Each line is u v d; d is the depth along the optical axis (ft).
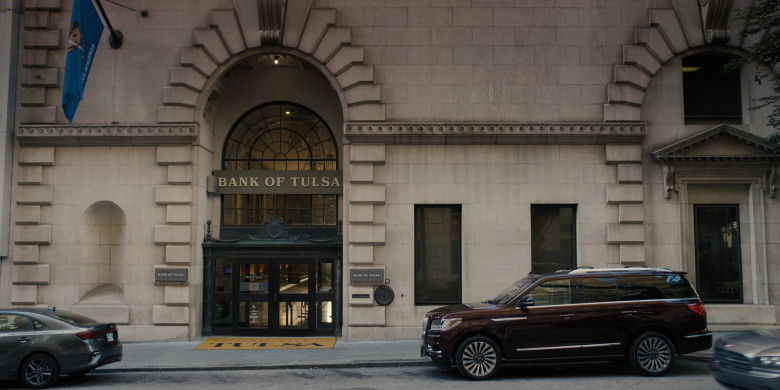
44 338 30.14
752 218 44.86
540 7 45.60
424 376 32.01
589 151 44.91
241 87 49.37
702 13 45.16
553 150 44.91
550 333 30.35
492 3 45.62
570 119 44.83
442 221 45.50
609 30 45.47
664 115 45.29
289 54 45.16
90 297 44.52
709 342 30.99
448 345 30.32
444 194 44.57
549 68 45.21
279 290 46.37
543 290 31.17
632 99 44.55
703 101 46.62
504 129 44.21
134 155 45.03
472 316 30.50
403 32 45.32
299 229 47.44
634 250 43.78
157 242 44.09
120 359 33.42
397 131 44.04
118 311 43.75
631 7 45.62
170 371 34.65
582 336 30.35
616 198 44.14
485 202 44.52
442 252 45.27
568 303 30.81
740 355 22.91
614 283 31.40
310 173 47.73
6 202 44.16
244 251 46.52
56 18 45.75
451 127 44.09
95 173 44.93
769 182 44.55
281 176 47.78
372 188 44.16
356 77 44.47
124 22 45.37
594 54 45.27
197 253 44.93
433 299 44.93
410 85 44.96
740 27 44.98
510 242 44.27
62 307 43.98
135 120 44.83
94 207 45.16
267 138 49.67
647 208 44.55
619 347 30.42
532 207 45.34
